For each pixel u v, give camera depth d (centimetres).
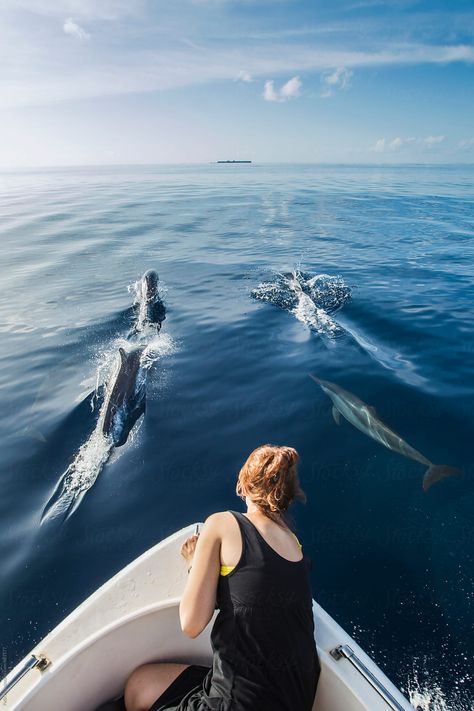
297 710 203
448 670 339
